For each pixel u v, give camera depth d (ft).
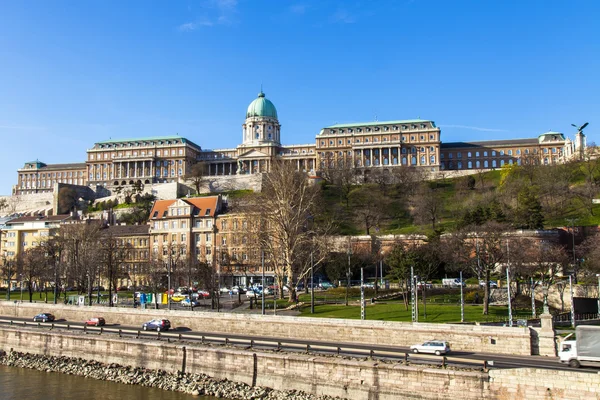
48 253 490.08
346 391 177.78
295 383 187.93
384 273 456.45
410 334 216.13
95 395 199.62
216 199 531.50
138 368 225.76
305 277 393.50
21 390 208.03
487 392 158.30
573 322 238.48
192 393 195.52
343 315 278.46
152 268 428.56
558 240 427.33
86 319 314.55
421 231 507.71
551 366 170.19
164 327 267.18
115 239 499.10
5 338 274.98
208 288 349.61
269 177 393.70
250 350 203.82
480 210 473.26
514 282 340.59
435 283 393.09
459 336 206.49
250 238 383.24
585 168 598.75
